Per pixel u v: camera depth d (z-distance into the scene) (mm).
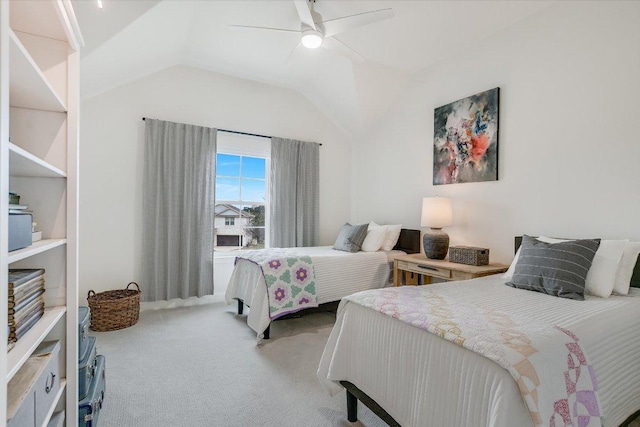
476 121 3133
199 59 3721
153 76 3607
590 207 2342
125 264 3445
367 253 3496
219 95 4004
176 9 2658
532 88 2711
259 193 4391
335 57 3631
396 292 1787
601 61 2299
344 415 1746
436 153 3566
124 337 2771
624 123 2184
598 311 1500
